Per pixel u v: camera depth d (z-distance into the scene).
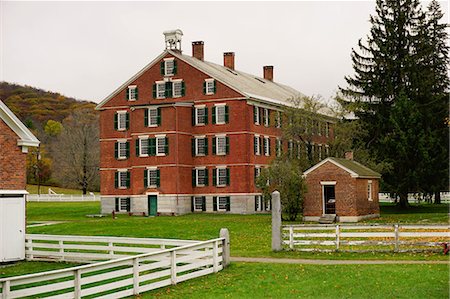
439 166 63.28
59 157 120.06
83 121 109.06
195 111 70.06
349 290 21.86
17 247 33.22
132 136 69.69
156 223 54.28
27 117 157.25
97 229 50.06
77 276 19.91
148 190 68.31
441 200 84.75
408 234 29.41
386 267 25.55
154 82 71.88
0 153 32.50
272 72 90.88
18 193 33.25
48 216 68.69
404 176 64.19
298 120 64.12
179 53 72.25
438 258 27.78
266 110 72.00
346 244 30.06
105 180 73.38
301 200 54.28
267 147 71.44
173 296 21.78
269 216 61.94
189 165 69.56
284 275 24.70
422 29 66.00
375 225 30.03
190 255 25.09
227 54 81.94
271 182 55.56
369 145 66.69
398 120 63.72
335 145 63.88
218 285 23.47
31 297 23.34
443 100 64.25
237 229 47.59
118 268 29.77
